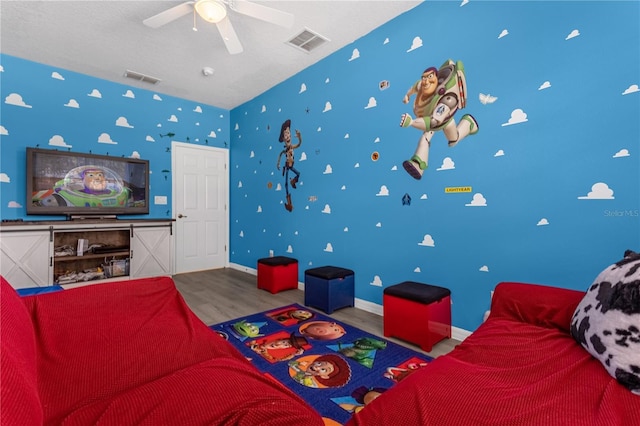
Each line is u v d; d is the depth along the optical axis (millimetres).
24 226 3129
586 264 1754
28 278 3156
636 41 1599
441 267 2395
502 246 2080
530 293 1582
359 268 3014
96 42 3043
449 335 2289
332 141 3285
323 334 2346
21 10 2547
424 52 2492
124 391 930
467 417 847
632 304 1057
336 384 1676
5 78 3299
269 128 4211
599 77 1708
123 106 4074
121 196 4004
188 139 4652
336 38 2990
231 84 4062
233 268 4930
